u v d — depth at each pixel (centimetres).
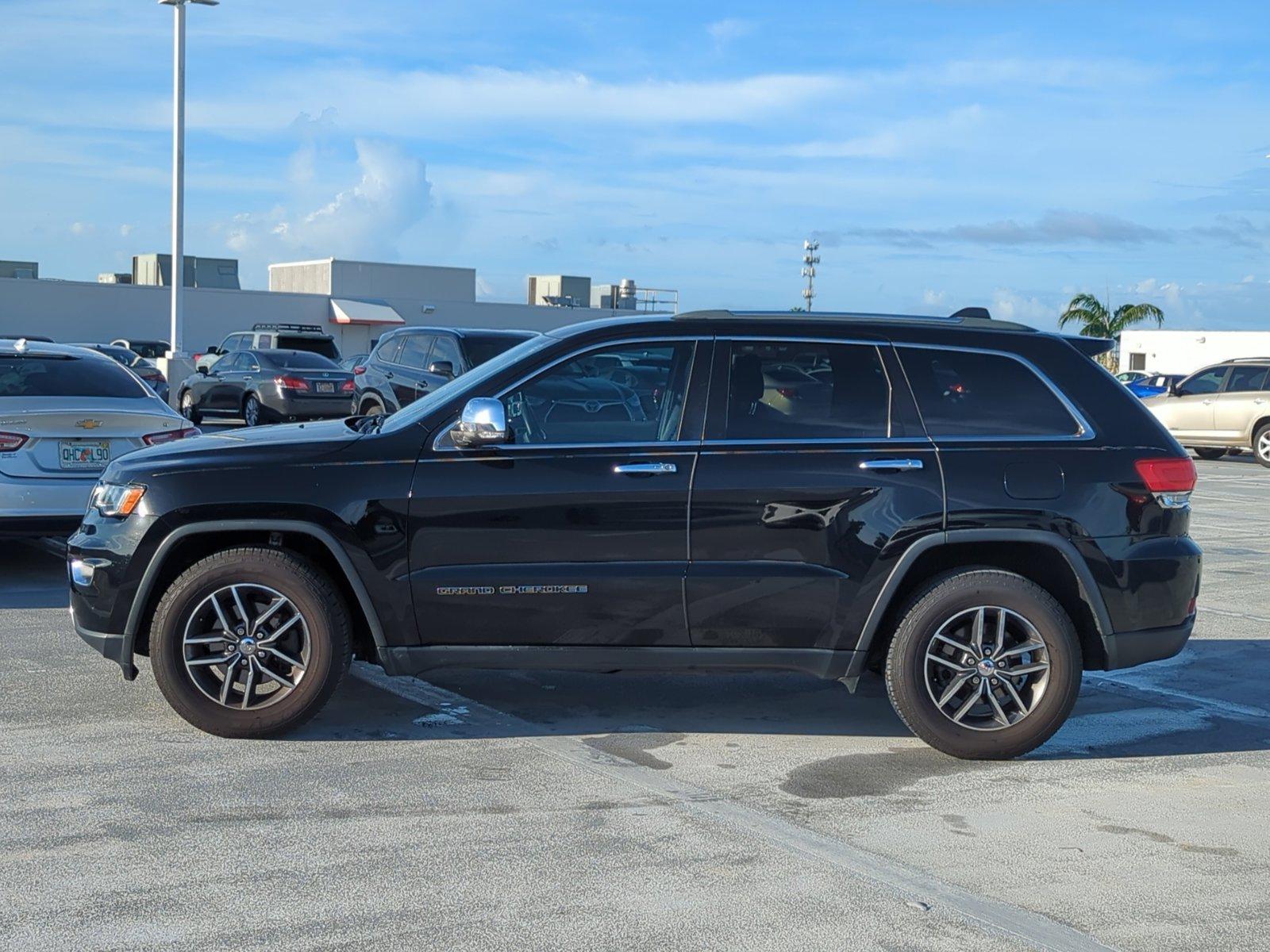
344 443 552
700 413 554
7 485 845
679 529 544
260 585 546
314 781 505
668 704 638
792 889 409
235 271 6059
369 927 374
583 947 364
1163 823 480
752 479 544
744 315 572
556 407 557
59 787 492
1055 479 552
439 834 450
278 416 2281
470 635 548
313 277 5912
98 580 551
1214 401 2325
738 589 545
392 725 588
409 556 542
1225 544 1245
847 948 367
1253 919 395
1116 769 548
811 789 512
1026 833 467
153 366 2873
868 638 550
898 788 516
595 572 543
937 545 548
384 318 5562
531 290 6309
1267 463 2267
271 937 366
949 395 563
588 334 566
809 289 4384
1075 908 400
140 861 421
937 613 546
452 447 547
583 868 422
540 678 681
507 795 494
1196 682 708
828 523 545
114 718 586
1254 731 610
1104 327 5950
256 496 539
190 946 360
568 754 549
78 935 365
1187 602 565
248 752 541
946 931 381
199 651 554
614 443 550
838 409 559
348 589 566
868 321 573
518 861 427
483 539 542
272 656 555
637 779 518
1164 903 405
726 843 449
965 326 575
